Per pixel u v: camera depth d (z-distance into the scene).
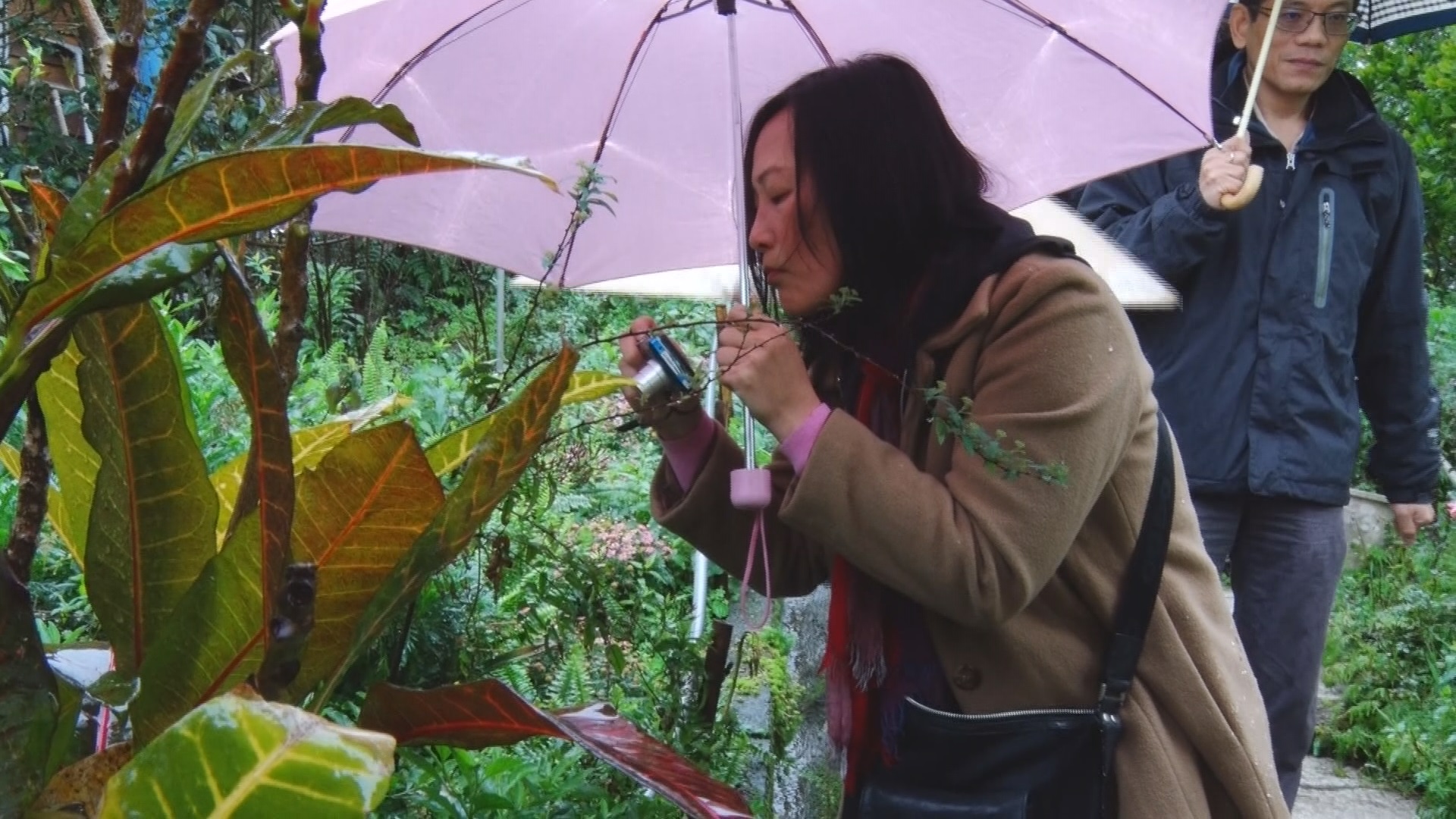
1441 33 6.63
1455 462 6.00
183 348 3.58
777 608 3.65
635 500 4.25
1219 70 2.99
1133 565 1.52
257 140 0.80
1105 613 1.52
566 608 1.97
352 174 0.74
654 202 2.12
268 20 5.55
